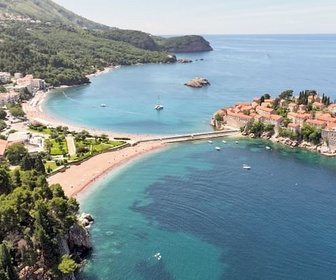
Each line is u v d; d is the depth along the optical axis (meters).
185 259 131.50
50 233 116.19
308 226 151.88
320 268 126.75
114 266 127.56
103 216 161.25
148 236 145.62
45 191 134.00
